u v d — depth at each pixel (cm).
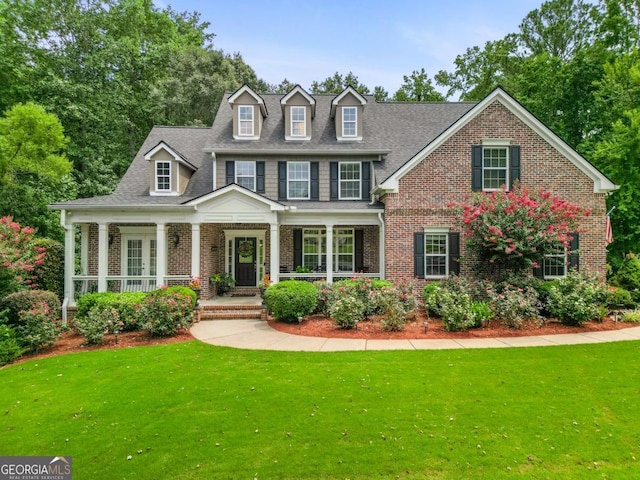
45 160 1758
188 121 3006
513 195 1318
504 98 1458
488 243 1300
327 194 1691
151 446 493
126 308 1170
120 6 2866
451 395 637
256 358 866
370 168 1692
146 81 2919
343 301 1147
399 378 718
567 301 1152
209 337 1077
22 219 1770
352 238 1722
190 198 1565
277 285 1274
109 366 834
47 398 663
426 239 1463
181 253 1625
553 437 502
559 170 1457
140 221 1420
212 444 493
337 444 488
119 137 2648
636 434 510
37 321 995
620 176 1816
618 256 1959
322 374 747
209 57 3164
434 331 1105
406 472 429
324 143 1712
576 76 2158
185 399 639
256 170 1683
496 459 453
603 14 2262
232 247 1761
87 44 2544
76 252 2167
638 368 764
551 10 3117
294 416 568
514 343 973
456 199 1454
